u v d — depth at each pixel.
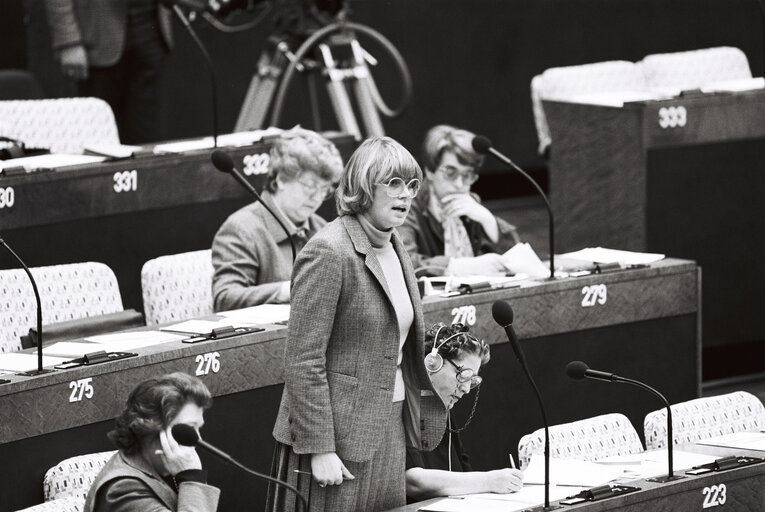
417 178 11.90
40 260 17.81
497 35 32.69
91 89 24.00
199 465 10.84
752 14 33.28
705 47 33.53
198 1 24.69
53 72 26.00
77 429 13.34
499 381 16.19
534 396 16.47
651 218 21.23
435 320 15.52
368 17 31.47
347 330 11.90
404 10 31.83
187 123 29.50
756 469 12.84
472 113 32.69
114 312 16.06
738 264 22.09
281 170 16.45
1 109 20.58
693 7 33.41
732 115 21.34
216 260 16.58
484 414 16.12
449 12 32.25
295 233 16.75
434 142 18.00
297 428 11.78
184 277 16.80
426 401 12.49
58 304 15.86
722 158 21.75
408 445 12.74
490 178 32.78
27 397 12.95
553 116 22.03
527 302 16.25
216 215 19.45
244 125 25.50
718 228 21.84
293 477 11.98
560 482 12.38
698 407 14.79
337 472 11.74
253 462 14.66
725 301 22.11
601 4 33.28
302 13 25.44
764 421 15.12
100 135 21.20
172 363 13.92
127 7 23.97
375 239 12.06
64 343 14.23
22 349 14.73
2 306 15.42
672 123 20.97
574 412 16.77
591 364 16.84
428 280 16.03
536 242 27.64
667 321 17.38
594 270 17.03
